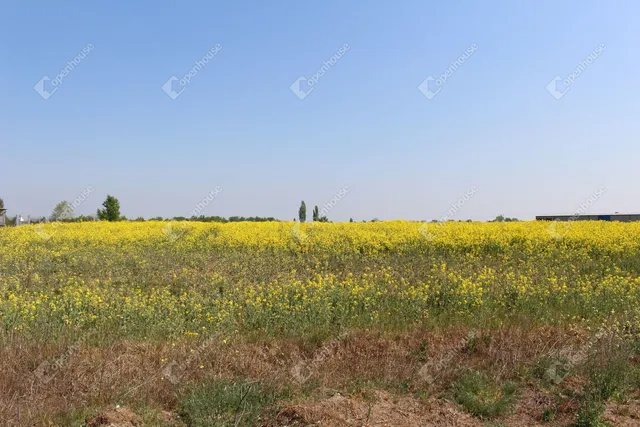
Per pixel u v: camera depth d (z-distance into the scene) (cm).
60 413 570
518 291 1092
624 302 1047
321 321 925
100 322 936
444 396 662
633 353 763
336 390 661
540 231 2022
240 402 585
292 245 1850
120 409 580
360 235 2011
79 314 967
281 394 634
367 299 1022
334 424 563
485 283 1185
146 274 1382
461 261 1554
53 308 980
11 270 1441
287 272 1396
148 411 587
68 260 1605
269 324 916
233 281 1322
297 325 895
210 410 575
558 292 1116
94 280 1274
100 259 1589
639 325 872
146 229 2472
